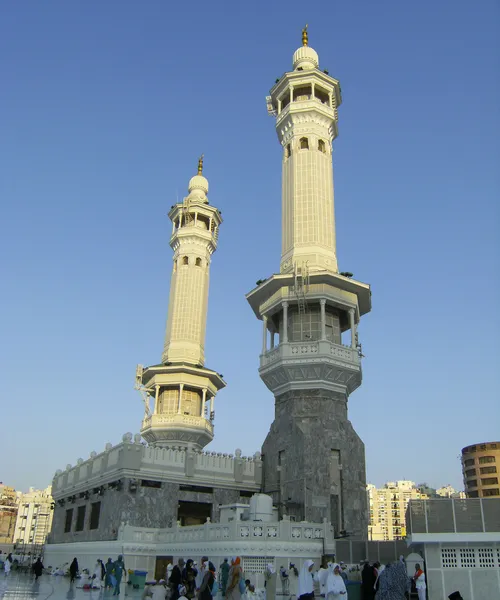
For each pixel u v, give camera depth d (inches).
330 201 1920.5
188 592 836.6
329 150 2000.5
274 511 1412.4
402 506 6171.3
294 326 1749.5
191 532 1317.7
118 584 1137.4
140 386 2566.4
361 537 1501.0
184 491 1583.4
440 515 920.3
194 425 2393.0
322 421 1571.1
